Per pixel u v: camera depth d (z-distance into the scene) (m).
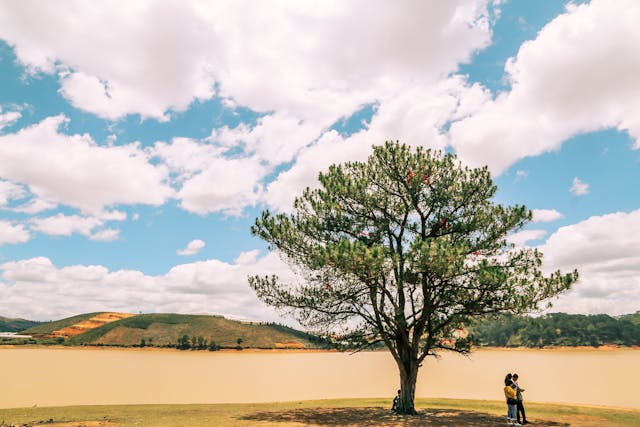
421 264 17.20
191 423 17.91
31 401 46.91
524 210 19.72
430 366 124.50
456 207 21.20
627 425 17.55
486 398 45.84
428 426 17.23
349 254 16.88
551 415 20.80
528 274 17.25
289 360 177.00
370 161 22.02
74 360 145.38
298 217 21.25
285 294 20.84
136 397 53.47
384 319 20.88
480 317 20.03
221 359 176.50
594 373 95.94
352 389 65.12
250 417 19.97
